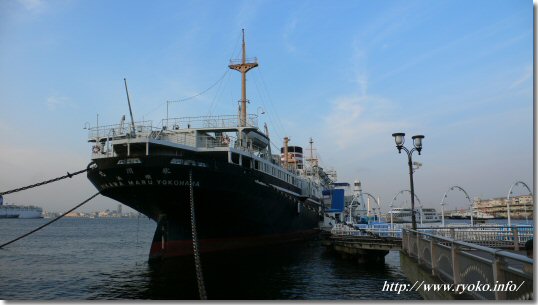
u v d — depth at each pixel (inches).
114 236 3686.0
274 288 949.2
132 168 1198.9
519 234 1013.8
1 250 2135.8
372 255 1381.6
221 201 1353.3
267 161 1694.1
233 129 1473.9
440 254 515.8
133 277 1120.8
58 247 2352.4
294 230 2054.6
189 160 1232.2
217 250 1491.1
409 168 1028.5
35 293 943.7
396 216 2842.0
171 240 1338.6
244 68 1962.4
